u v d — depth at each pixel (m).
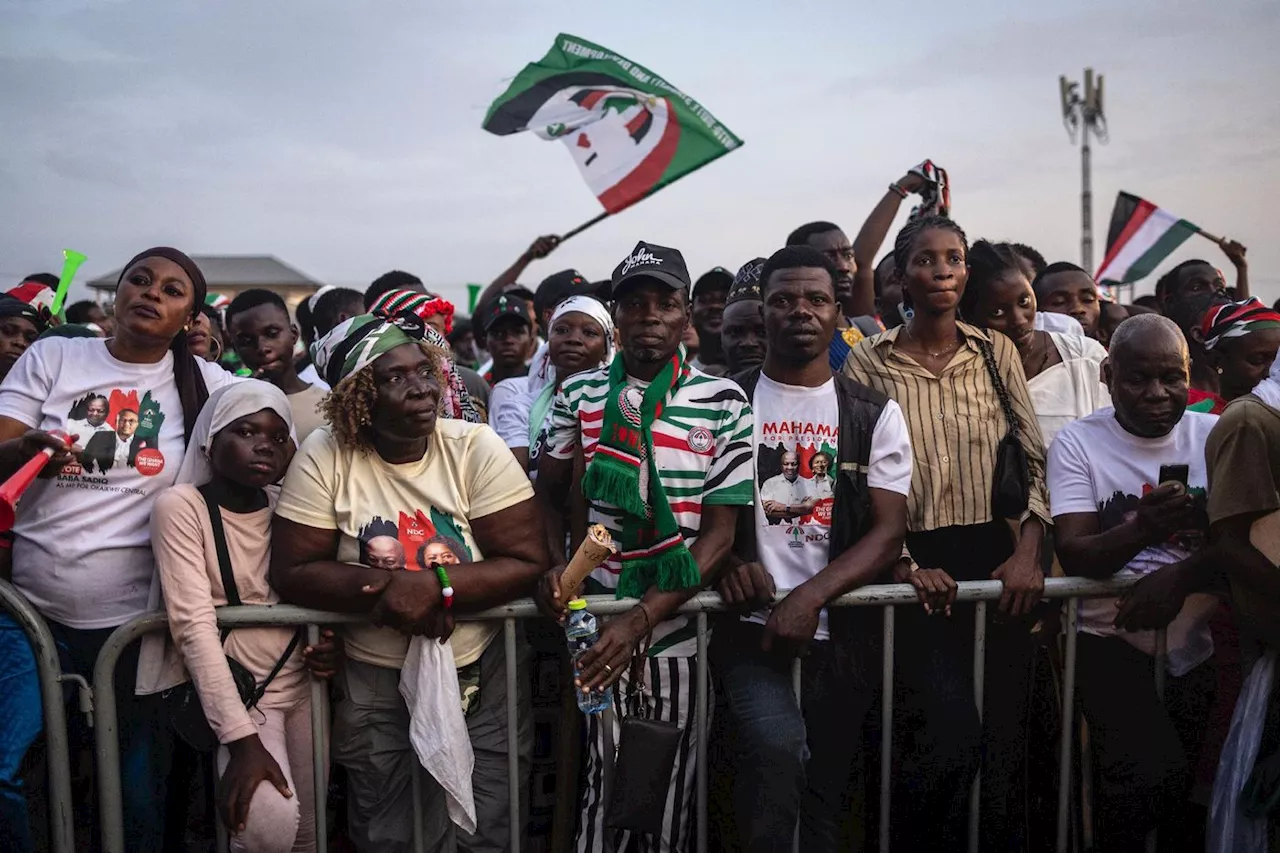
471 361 9.70
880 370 3.60
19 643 3.07
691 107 5.77
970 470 3.45
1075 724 3.45
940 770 3.09
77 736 3.26
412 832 3.12
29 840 3.01
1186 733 3.29
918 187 5.35
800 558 3.26
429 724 2.92
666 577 3.01
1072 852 3.41
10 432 3.16
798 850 3.25
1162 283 6.14
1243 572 2.90
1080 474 3.36
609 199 5.85
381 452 3.07
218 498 3.02
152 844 3.17
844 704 3.28
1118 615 3.16
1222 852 3.00
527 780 3.27
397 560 2.98
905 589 3.12
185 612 2.93
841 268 5.04
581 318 4.32
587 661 2.95
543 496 3.38
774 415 3.32
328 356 3.10
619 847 3.21
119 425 3.21
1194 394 4.21
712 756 3.28
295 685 3.08
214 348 4.99
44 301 4.66
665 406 3.12
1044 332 4.16
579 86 5.96
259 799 2.84
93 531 3.15
